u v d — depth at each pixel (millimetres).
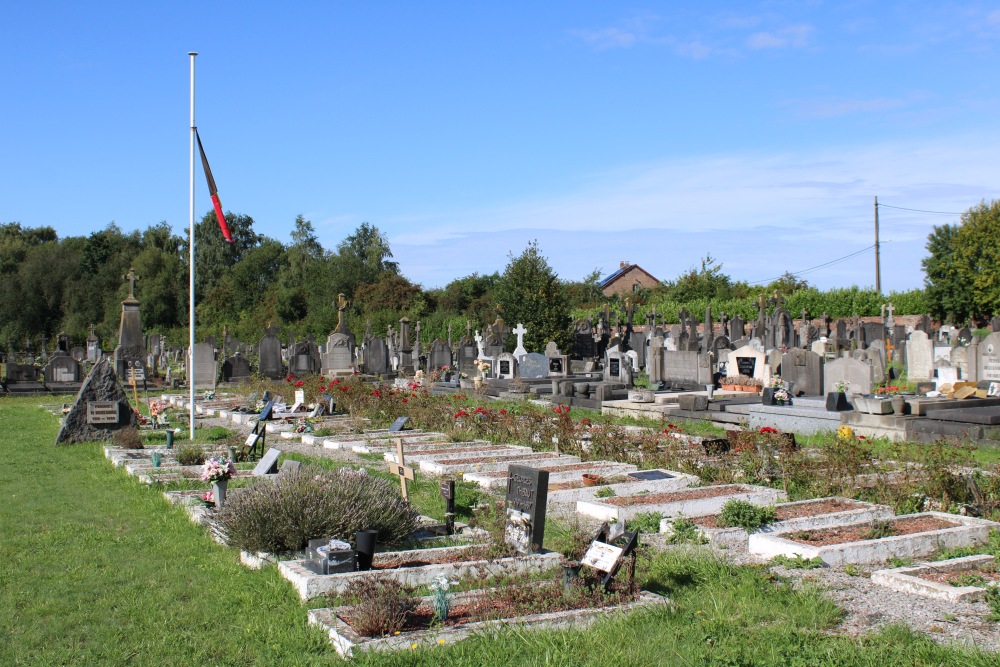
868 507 10281
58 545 9203
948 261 54781
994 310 53156
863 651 5812
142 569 8234
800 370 21062
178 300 81125
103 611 7043
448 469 13734
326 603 7031
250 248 103188
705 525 9586
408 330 43188
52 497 11977
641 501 10703
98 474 13898
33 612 7016
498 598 6980
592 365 37844
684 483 12219
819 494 11328
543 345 44719
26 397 31812
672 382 26266
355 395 23359
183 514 10594
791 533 9055
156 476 13383
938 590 7145
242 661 5973
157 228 95500
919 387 22359
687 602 7012
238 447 16328
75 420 18000
